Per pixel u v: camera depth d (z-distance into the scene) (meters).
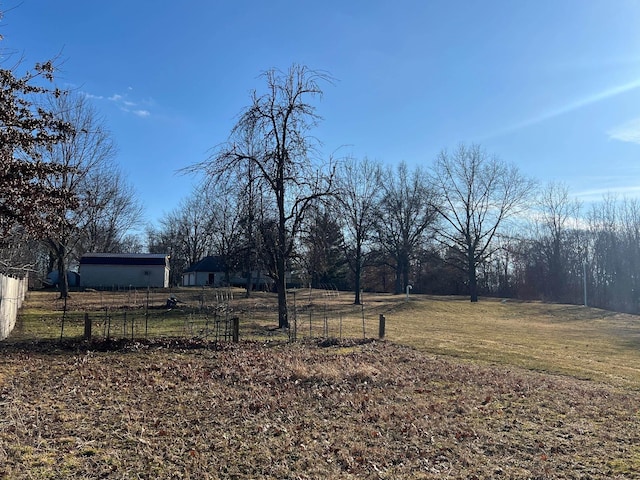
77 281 56.19
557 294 57.25
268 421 7.55
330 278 60.94
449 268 65.56
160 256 56.22
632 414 8.72
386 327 23.98
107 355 12.76
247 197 19.14
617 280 53.41
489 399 9.50
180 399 8.65
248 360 12.62
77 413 7.55
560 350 18.17
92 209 33.34
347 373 11.11
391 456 6.29
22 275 26.28
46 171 11.16
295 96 19.47
